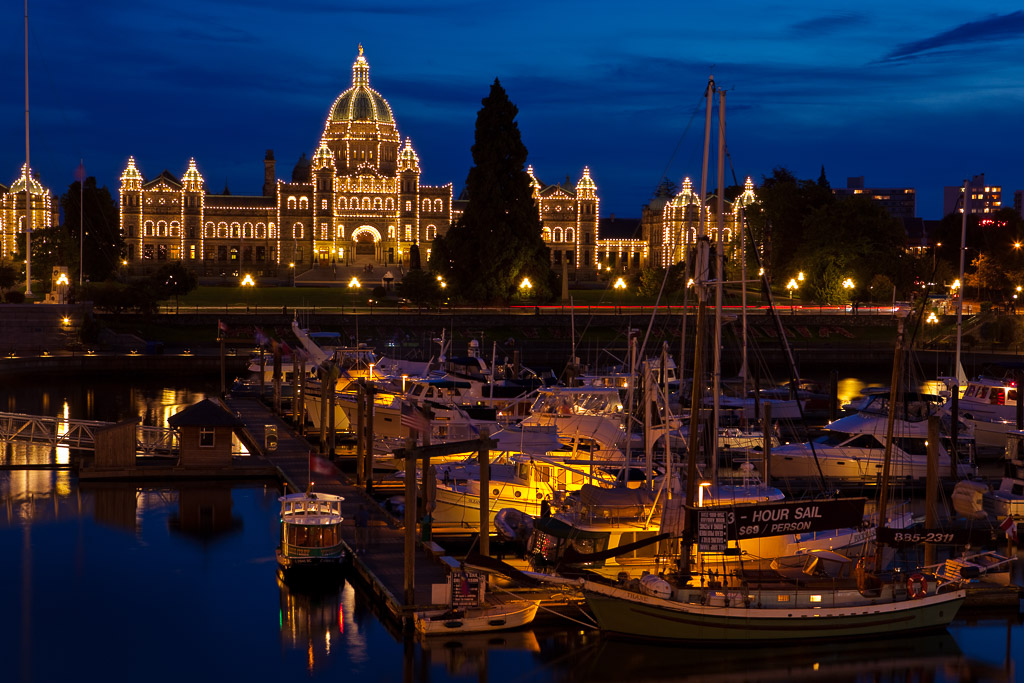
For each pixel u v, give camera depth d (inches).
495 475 1903.3
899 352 1562.5
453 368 3297.2
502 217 6284.5
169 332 5408.5
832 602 1384.1
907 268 6505.9
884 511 1537.9
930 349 5142.7
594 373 3661.4
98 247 7052.2
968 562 1542.8
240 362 4596.5
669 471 1581.0
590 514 1545.3
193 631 1462.8
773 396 3297.2
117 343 5064.0
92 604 1560.0
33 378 4303.6
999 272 6141.7
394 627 1449.3
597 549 1524.4
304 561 1622.8
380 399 2874.0
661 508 1542.8
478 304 6259.8
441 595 1428.4
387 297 7160.4
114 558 1775.3
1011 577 1620.3
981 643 1444.4
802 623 1371.8
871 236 6628.9
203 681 1315.2
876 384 4530.0
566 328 5674.2
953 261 7342.5
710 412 2481.5
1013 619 1515.7
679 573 1393.9
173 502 2146.9
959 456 2396.7
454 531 1849.2
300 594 1598.2
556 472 1866.4
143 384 4288.9
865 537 1556.3
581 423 2228.1
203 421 2322.8
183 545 1849.2
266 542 1870.1
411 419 1820.9
